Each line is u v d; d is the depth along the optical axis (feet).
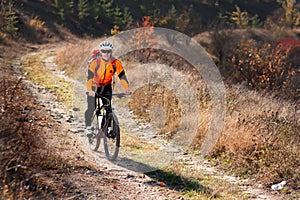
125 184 26.76
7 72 65.77
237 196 26.58
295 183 28.84
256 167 31.73
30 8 200.03
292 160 31.58
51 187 22.58
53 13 206.69
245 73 82.84
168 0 255.09
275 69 79.87
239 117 41.75
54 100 50.55
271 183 29.25
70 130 37.52
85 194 23.26
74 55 89.20
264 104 49.96
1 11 166.91
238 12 227.81
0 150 22.47
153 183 27.73
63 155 29.19
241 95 56.13
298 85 78.07
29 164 23.76
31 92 51.62
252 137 35.42
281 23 228.22
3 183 20.62
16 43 140.26
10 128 25.17
